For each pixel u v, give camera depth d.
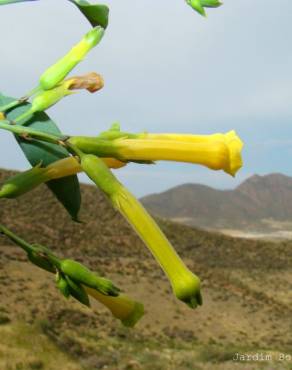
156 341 44.44
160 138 1.89
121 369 35.56
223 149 1.83
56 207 74.69
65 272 1.91
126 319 2.04
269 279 75.19
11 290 45.00
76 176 1.88
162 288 57.31
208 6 2.27
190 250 82.50
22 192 1.83
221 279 68.88
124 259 65.44
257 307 59.53
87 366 34.03
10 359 30.42
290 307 64.62
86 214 76.25
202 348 44.28
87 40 1.96
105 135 1.90
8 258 52.34
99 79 1.90
